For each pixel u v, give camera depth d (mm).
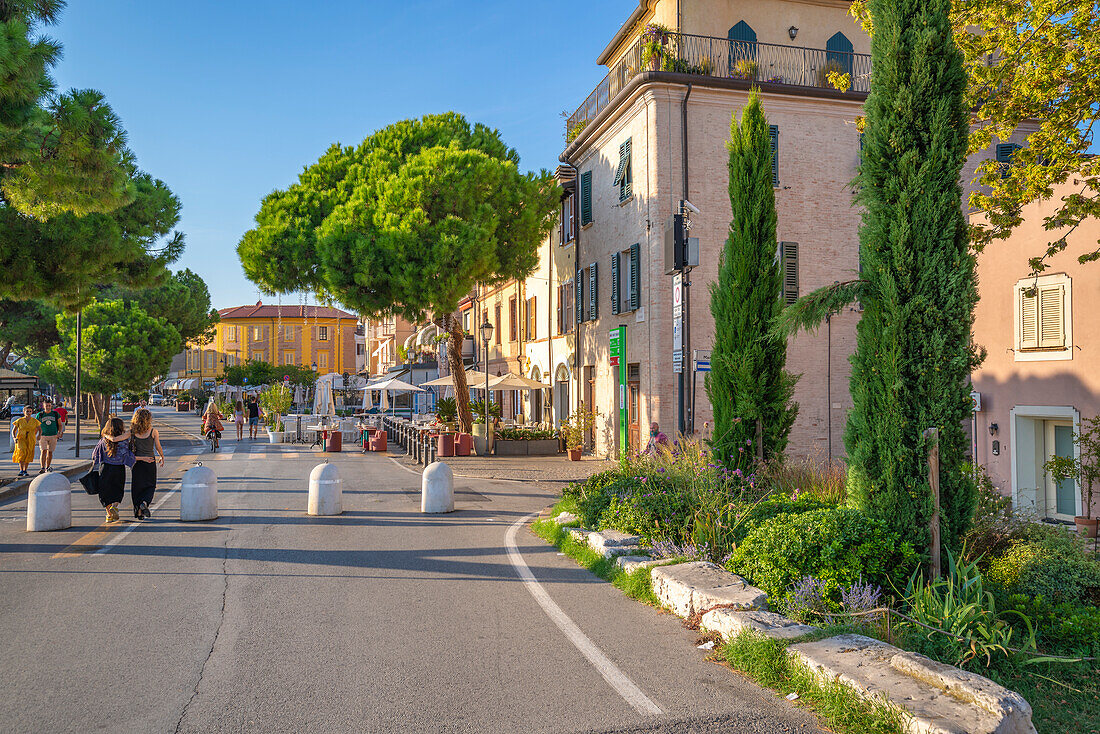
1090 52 10789
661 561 7699
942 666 4496
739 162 11141
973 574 6449
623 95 22219
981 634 5223
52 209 13273
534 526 11055
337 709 4480
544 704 4562
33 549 9352
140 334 43594
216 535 10352
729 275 11172
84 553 9117
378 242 23656
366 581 7773
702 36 22219
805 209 22047
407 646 5664
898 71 6973
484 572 8227
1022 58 11344
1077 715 4453
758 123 11094
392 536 10391
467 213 24500
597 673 5109
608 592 7363
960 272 6684
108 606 6766
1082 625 5512
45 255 13906
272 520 11688
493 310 39219
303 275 26531
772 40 23766
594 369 26094
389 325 64812
